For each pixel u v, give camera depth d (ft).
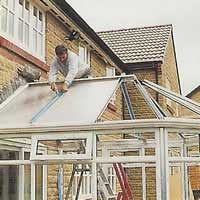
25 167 34.14
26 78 34.35
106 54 54.44
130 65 68.54
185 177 36.37
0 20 31.55
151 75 68.39
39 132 25.45
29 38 36.45
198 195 62.03
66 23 42.78
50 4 38.24
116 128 24.44
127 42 75.61
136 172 62.39
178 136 35.22
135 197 61.93
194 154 36.94
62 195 38.34
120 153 52.75
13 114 27.66
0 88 30.76
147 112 64.03
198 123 24.94
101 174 32.94
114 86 29.19
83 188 43.11
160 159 23.73
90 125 24.57
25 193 33.88
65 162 24.59
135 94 64.44
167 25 79.97
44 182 36.63
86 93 28.76
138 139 35.12
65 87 29.22
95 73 53.36
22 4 35.76
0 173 31.73
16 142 32.45
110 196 33.58
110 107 54.54
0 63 31.04
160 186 23.52
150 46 73.00
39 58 37.70
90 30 45.93
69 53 30.91
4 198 31.86
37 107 28.17
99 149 36.29
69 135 24.97
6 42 31.68
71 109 26.71
